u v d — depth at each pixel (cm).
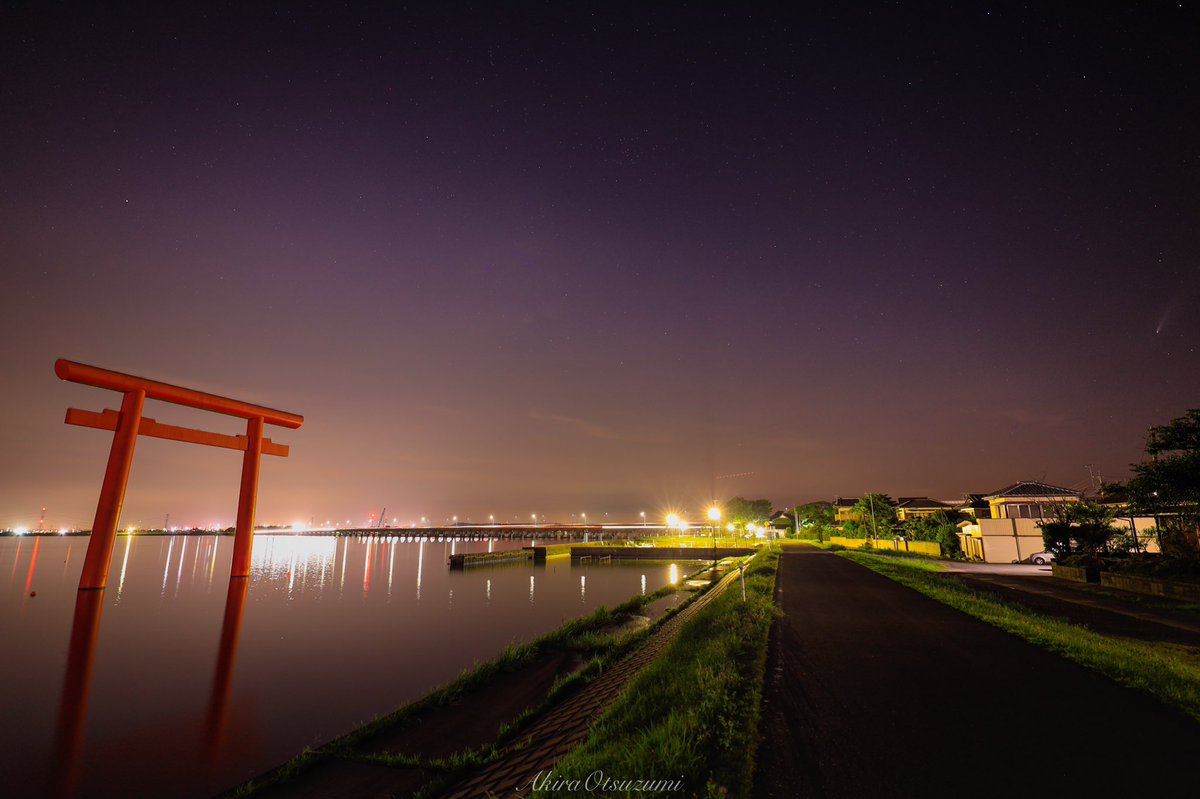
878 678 1052
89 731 1881
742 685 1004
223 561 11238
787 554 5666
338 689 2289
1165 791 618
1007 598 2417
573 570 8494
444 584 6525
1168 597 2441
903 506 9319
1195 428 2405
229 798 1273
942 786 635
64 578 7350
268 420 6519
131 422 5144
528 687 1928
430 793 1124
